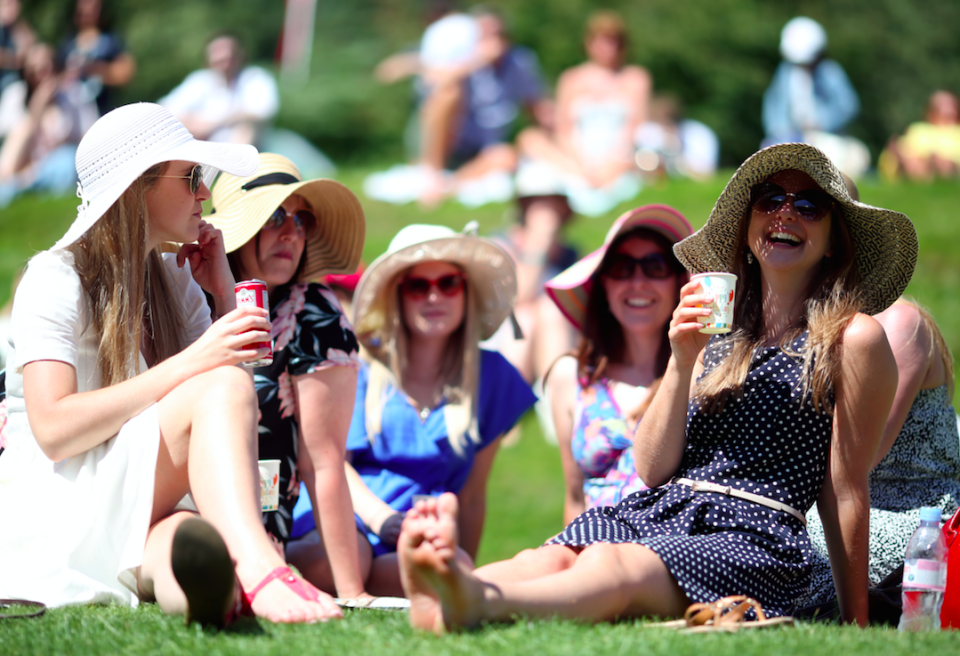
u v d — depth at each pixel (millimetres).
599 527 12648
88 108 58406
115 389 12383
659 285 17625
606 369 17875
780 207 13453
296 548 16297
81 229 12891
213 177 15234
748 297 14078
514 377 19688
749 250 14172
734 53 111125
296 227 16281
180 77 118125
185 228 13734
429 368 18984
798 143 13133
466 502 19344
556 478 29484
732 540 12367
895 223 13227
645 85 53688
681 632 10578
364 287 18672
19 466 13039
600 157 51750
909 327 14773
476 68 56094
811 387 12945
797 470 12953
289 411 15359
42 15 103688
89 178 13375
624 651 9602
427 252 18531
